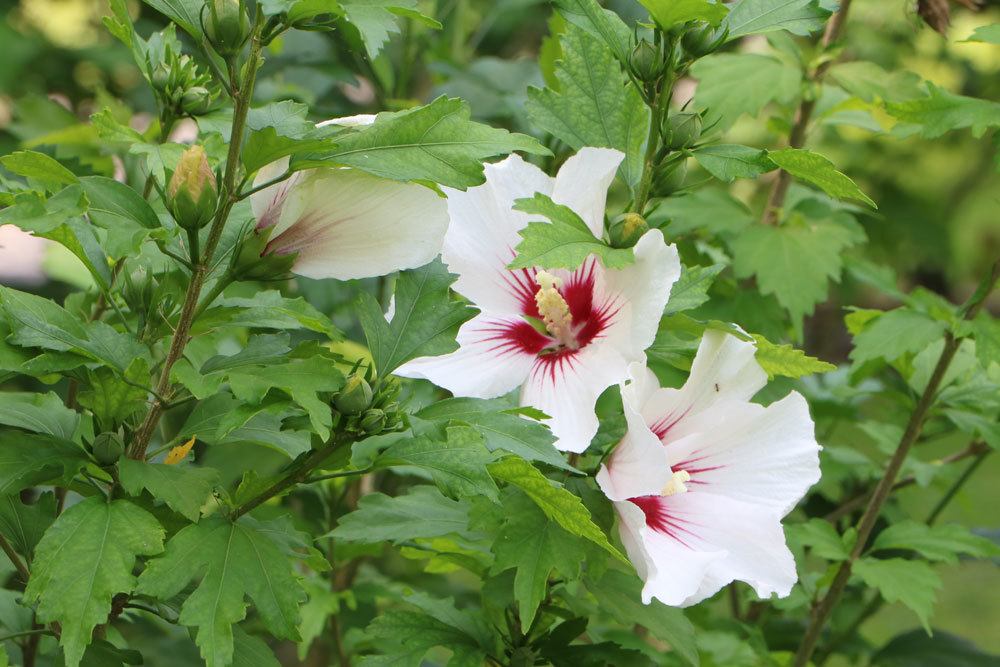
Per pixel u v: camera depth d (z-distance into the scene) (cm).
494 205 107
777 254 131
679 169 106
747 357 106
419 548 118
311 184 101
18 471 100
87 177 101
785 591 104
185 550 100
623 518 104
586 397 104
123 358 100
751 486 106
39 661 117
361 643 132
